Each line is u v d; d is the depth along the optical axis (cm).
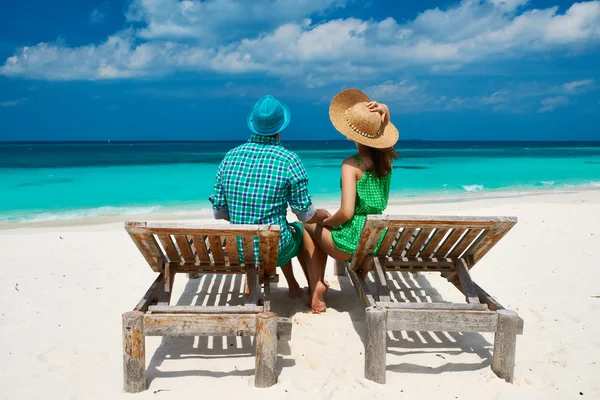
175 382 318
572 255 621
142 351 304
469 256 393
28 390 307
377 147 380
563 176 2069
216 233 322
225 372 333
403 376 329
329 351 364
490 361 352
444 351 369
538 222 806
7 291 489
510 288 508
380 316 315
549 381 321
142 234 328
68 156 4306
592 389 311
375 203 399
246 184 370
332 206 1173
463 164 2948
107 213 1096
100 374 329
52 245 673
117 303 462
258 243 349
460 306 334
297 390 308
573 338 388
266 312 315
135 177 2025
